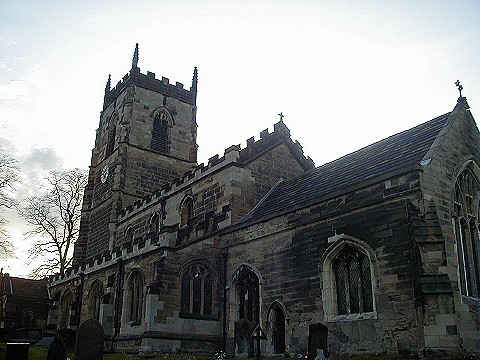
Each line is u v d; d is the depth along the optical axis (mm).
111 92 58406
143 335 24359
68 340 31141
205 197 33000
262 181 31906
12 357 18219
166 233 26547
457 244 19625
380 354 18062
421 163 19281
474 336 18016
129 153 50812
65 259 59406
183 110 56812
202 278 27094
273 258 24375
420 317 16703
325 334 17344
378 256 19297
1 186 41250
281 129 34719
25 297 48438
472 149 22219
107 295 31625
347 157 28453
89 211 55156
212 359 22031
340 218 21359
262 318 24078
